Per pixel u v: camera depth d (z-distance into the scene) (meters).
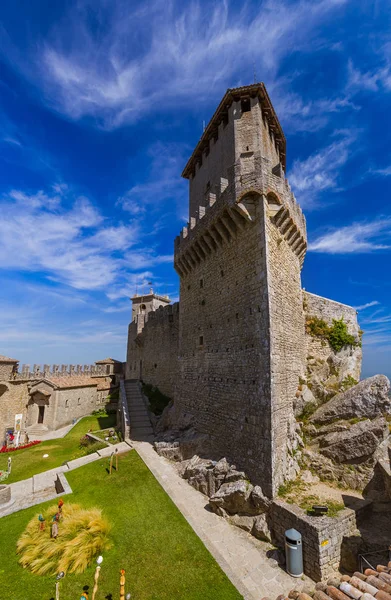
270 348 15.37
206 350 21.70
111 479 18.50
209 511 14.86
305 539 11.26
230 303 19.30
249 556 11.90
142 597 9.96
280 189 17.95
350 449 15.34
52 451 29.91
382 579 6.59
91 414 47.12
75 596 10.12
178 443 21.17
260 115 20.50
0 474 24.22
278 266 18.23
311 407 18.33
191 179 28.09
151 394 36.94
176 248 27.89
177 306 35.34
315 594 6.57
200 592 10.06
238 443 16.55
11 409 39.47
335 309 25.36
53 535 12.87
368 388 16.98
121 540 12.86
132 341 50.66
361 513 12.45
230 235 19.81
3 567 11.78
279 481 14.03
